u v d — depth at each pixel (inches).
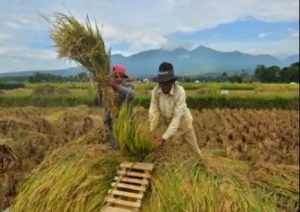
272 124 599.2
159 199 160.1
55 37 182.4
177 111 191.2
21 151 279.6
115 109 193.2
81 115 496.7
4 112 356.2
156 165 177.0
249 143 467.2
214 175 176.2
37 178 184.9
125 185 167.9
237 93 1158.3
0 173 246.5
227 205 158.2
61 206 165.5
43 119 402.9
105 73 187.0
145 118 197.9
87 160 183.2
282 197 267.1
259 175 285.7
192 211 155.6
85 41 182.5
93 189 169.6
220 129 534.9
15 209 178.9
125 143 180.4
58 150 205.6
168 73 185.3
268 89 1391.5
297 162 389.4
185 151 197.0
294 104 1049.5
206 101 1039.0
